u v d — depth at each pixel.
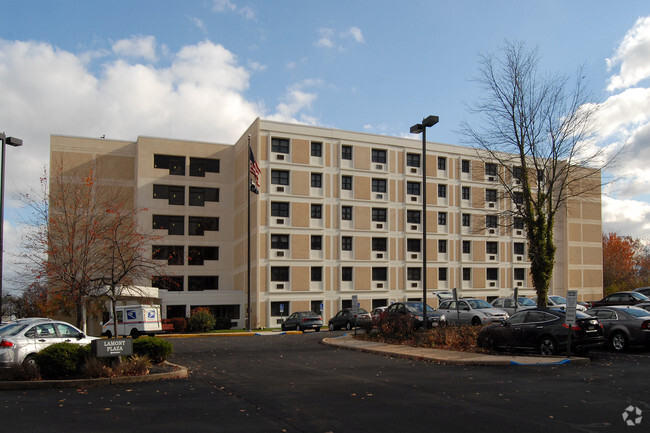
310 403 9.95
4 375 12.65
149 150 49.97
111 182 49.25
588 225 59.97
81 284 21.28
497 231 55.22
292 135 47.44
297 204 47.00
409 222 51.97
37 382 12.15
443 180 53.34
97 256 23.19
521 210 27.97
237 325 47.56
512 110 25.86
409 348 20.44
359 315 34.75
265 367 15.69
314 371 14.63
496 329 18.45
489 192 55.00
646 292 35.50
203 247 51.25
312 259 47.16
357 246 49.03
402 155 52.03
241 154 50.31
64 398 10.78
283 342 26.48
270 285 45.34
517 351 18.23
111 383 12.55
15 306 38.38
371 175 50.28
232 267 51.97
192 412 9.25
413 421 8.49
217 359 18.25
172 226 50.31
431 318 24.34
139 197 49.12
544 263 25.19
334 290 47.75
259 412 9.21
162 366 14.84
